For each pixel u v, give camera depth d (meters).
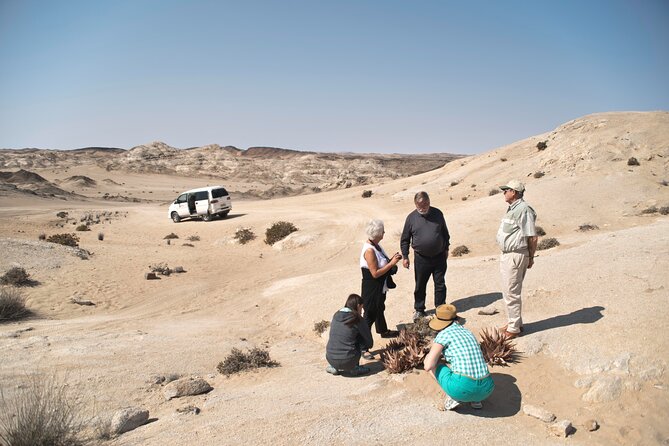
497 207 24.12
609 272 8.20
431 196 38.25
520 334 6.35
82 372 6.76
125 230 32.47
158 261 19.45
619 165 28.16
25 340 8.33
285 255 21.91
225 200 35.56
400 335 7.07
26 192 71.56
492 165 42.97
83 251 19.11
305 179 158.88
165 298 13.94
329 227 26.91
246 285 15.86
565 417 4.71
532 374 5.50
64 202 66.31
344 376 6.46
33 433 4.38
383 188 50.16
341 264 18.78
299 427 4.80
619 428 4.41
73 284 14.51
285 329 10.24
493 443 4.39
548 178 29.30
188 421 5.11
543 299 7.68
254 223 31.53
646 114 34.53
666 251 8.82
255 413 5.26
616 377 5.00
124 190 109.50
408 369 6.15
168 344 8.55
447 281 10.38
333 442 4.47
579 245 12.44
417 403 5.26
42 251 17.39
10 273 13.89
